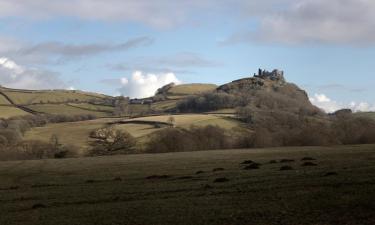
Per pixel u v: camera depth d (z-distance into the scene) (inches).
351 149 3545.8
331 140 5757.9
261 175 2033.7
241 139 6107.3
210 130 6117.1
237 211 1310.3
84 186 2171.5
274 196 1485.0
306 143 5787.4
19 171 3265.3
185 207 1422.2
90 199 1745.8
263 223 1155.9
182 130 6245.1
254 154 3678.6
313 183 1673.2
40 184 2389.3
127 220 1310.3
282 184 1712.6
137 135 7386.8
